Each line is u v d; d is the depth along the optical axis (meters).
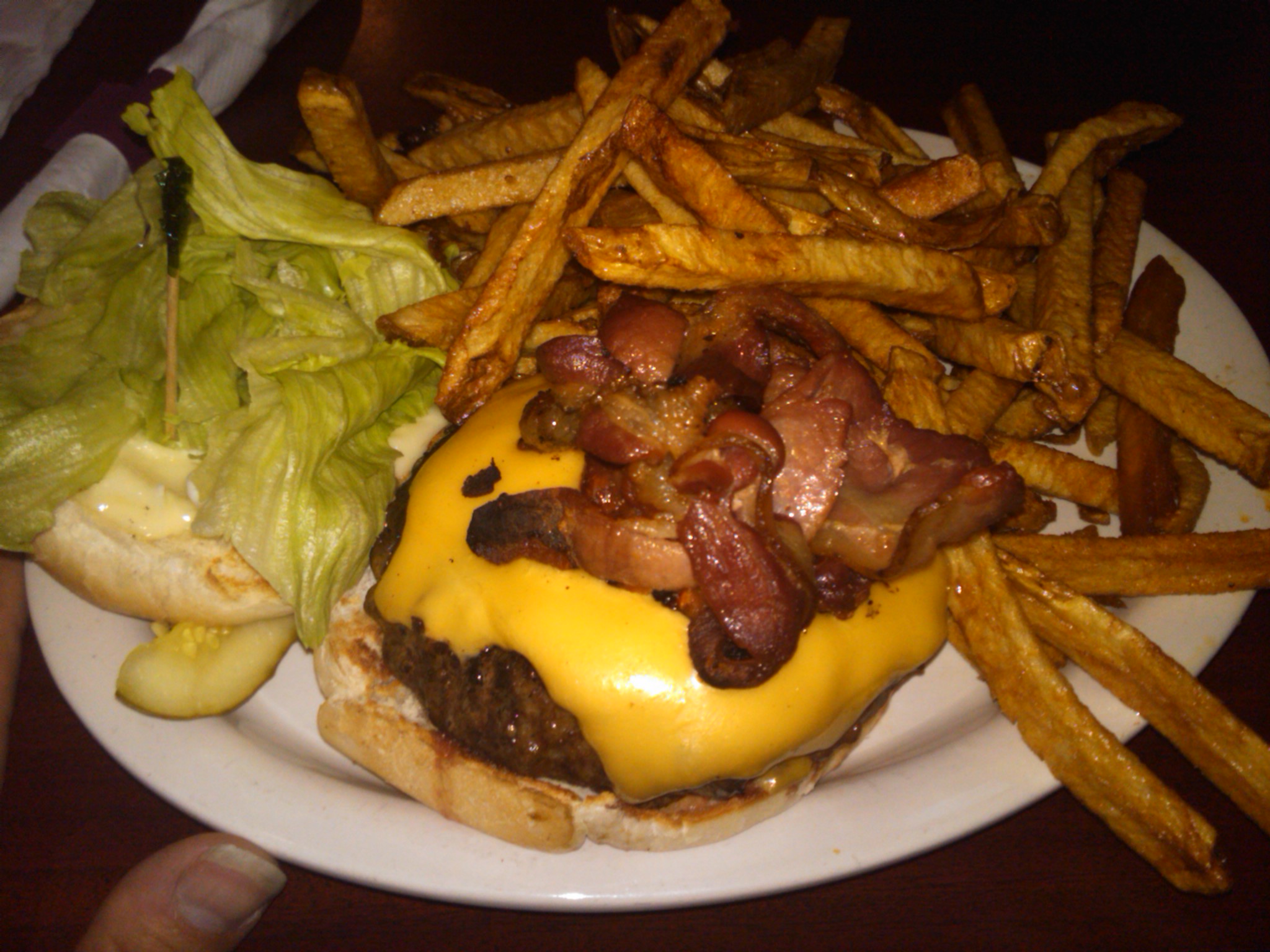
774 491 0.23
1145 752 0.27
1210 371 0.32
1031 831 0.26
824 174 0.29
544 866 0.24
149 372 0.28
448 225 0.32
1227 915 0.24
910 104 0.42
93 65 0.41
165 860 0.23
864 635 0.24
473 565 0.25
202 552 0.27
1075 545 0.28
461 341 0.26
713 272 0.25
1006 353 0.28
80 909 0.25
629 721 0.23
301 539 0.26
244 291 0.29
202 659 0.27
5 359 0.27
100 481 0.27
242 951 0.24
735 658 0.23
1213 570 0.27
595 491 0.24
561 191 0.27
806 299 0.29
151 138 0.28
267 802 0.25
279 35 0.42
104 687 0.27
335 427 0.27
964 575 0.26
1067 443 0.33
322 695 0.28
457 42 0.45
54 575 0.28
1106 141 0.32
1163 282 0.32
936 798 0.25
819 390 0.24
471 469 0.26
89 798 0.26
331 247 0.30
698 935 0.25
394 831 0.25
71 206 0.31
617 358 0.25
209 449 0.27
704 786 0.24
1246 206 0.38
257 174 0.30
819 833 0.24
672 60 0.28
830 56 0.35
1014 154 0.40
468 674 0.24
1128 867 0.25
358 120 0.29
